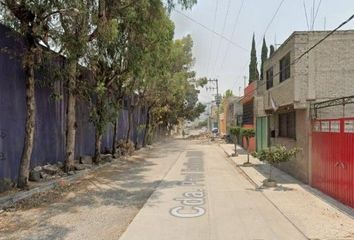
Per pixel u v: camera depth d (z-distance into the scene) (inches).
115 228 339.3
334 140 461.7
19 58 548.4
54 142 700.7
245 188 544.4
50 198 474.6
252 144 1239.5
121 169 808.9
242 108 1691.7
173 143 2086.6
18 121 550.9
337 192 450.9
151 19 689.0
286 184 577.3
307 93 572.4
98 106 847.7
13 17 500.4
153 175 702.5
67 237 312.3
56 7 470.9
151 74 876.6
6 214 391.2
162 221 355.6
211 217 369.7
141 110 1777.8
